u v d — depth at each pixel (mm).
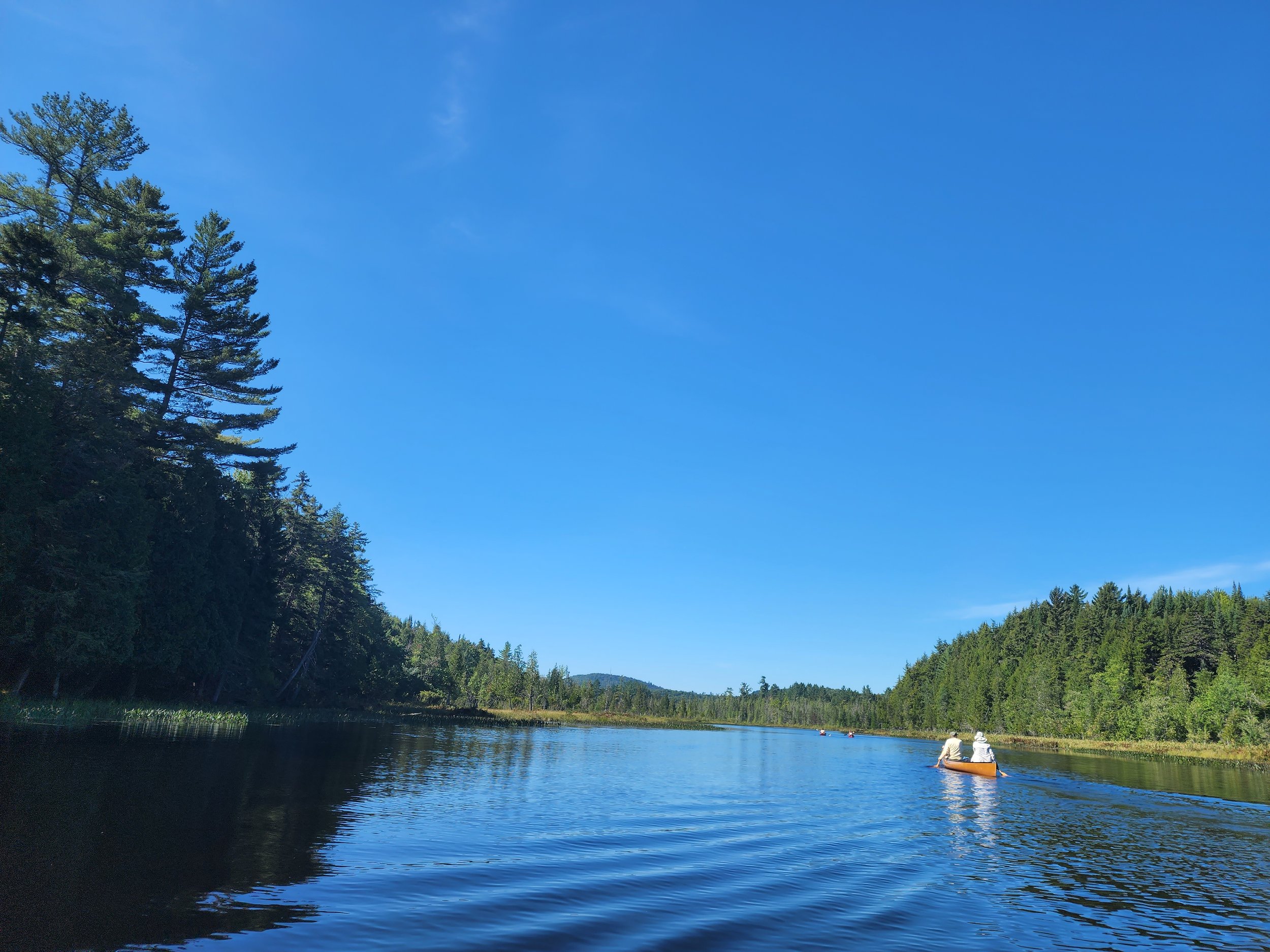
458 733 57750
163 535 44125
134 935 8719
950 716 148125
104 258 44781
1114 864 17312
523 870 13742
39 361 36844
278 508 68750
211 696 54062
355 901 10891
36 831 12781
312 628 70938
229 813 16125
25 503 32438
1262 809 28141
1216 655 108312
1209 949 11273
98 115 44094
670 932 10734
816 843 18781
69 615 34219
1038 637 144875
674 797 26797
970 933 11562
